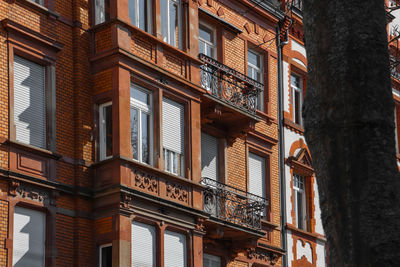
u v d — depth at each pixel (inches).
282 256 1352.1
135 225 976.9
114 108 979.3
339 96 351.6
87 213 968.3
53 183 933.2
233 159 1279.5
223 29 1302.9
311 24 363.6
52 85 968.3
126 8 1018.1
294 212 1409.9
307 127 360.5
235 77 1243.2
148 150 1028.5
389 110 352.5
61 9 1005.8
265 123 1366.9
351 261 339.0
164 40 1090.7
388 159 347.3
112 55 994.1
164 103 1064.8
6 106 905.5
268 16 1412.4
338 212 345.1
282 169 1389.0
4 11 928.3
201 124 1220.5
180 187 1050.1
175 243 1034.1
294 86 1502.2
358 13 356.2
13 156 898.7
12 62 922.1
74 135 984.9
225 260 1214.9
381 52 355.9
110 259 959.6
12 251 879.1
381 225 337.7
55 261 922.7
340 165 347.9
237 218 1181.7
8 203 882.8
